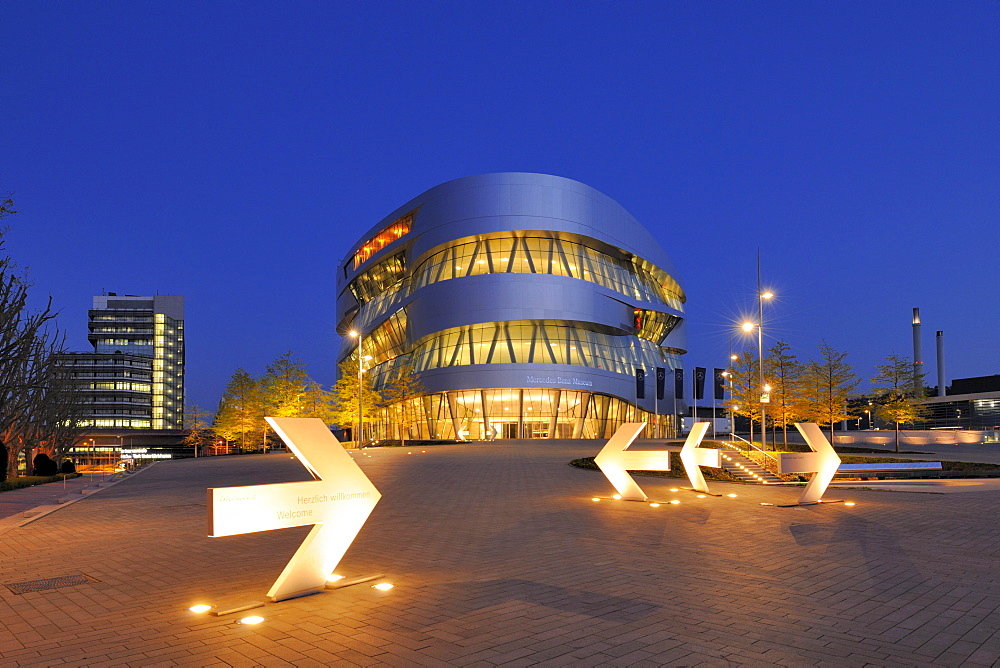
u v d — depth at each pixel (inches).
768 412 1939.0
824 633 291.3
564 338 3056.1
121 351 6958.7
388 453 1930.4
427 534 569.6
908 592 364.5
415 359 3238.2
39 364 1792.6
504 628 299.7
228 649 274.1
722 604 339.9
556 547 505.0
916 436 2854.3
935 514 698.8
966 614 321.4
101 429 5925.2
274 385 3093.0
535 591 368.2
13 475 1603.1
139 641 285.9
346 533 380.2
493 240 3161.9
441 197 3201.3
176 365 7190.0
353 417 2982.3
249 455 2507.4
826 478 796.6
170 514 748.0
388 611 329.1
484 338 3019.2
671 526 612.4
